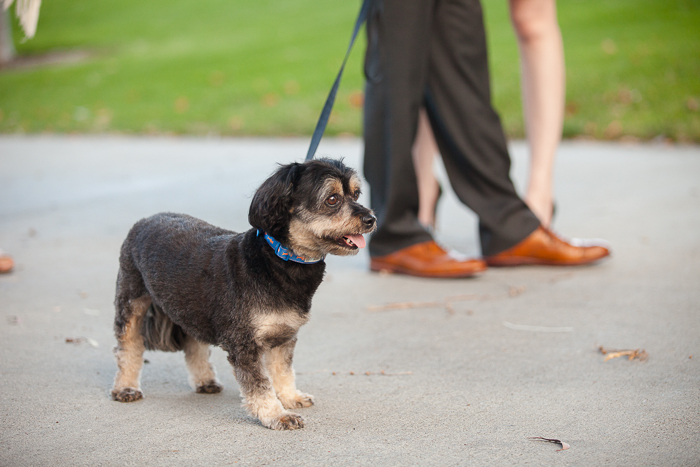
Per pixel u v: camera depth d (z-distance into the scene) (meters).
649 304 5.60
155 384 4.34
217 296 3.73
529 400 3.95
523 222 6.79
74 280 6.44
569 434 3.50
